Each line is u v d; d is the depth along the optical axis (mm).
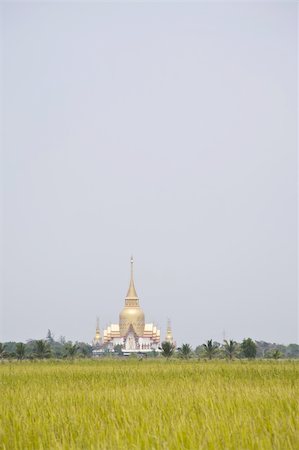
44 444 23422
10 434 25062
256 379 48781
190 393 35719
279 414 25641
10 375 64688
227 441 21078
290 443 20562
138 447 21266
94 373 65562
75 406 32000
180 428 22828
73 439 23750
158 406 30250
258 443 20391
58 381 52969
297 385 39781
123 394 36062
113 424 24953
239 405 28875
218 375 56406
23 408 31688
